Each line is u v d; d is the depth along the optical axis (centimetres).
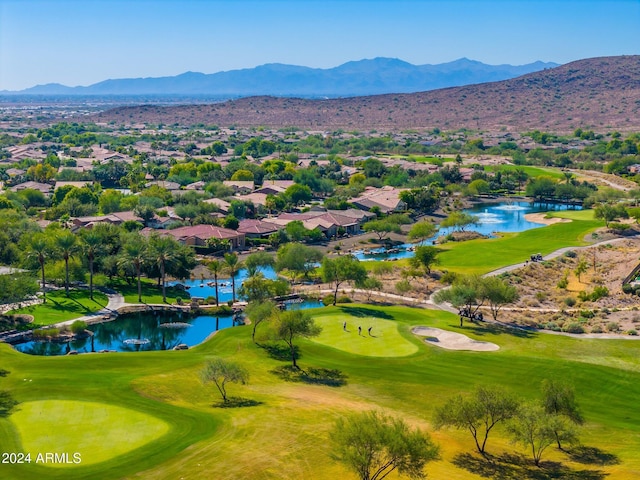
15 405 6700
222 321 11500
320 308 11050
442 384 7831
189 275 14200
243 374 7294
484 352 9006
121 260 12425
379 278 13938
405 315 10812
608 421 6881
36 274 12744
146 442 5934
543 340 9669
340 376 8106
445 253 16862
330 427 6359
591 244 17825
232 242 17375
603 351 9119
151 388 7419
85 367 8194
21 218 17675
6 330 10262
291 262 13838
